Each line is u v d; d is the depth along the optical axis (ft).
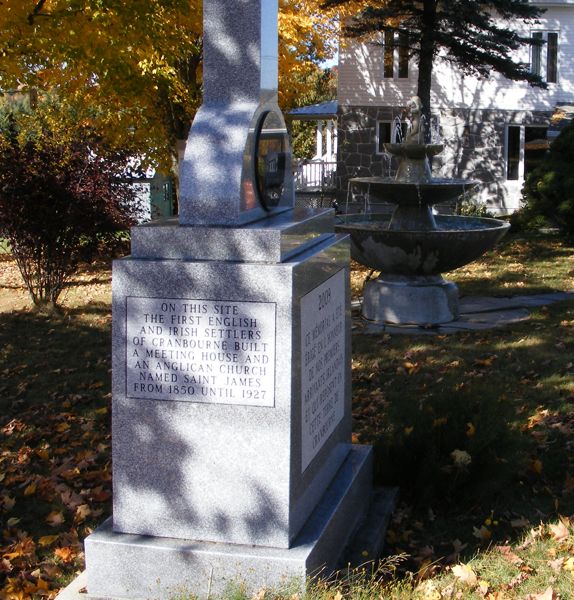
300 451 13.35
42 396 25.77
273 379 12.74
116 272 13.19
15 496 18.03
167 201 72.74
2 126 56.80
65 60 40.93
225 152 13.61
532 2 87.86
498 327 32.89
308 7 59.26
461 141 90.79
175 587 12.82
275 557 12.50
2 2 37.70
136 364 13.24
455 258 32.37
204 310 12.92
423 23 69.36
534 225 70.23
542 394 23.45
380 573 13.78
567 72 89.71
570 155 66.49
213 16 14.17
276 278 12.62
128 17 38.58
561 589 12.96
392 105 89.30
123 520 13.47
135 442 13.32
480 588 12.99
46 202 36.70
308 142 141.69
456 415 17.58
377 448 17.62
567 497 16.75
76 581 13.75
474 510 16.49
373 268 34.22
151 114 57.62
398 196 33.58
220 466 13.03
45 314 38.29
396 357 28.37
